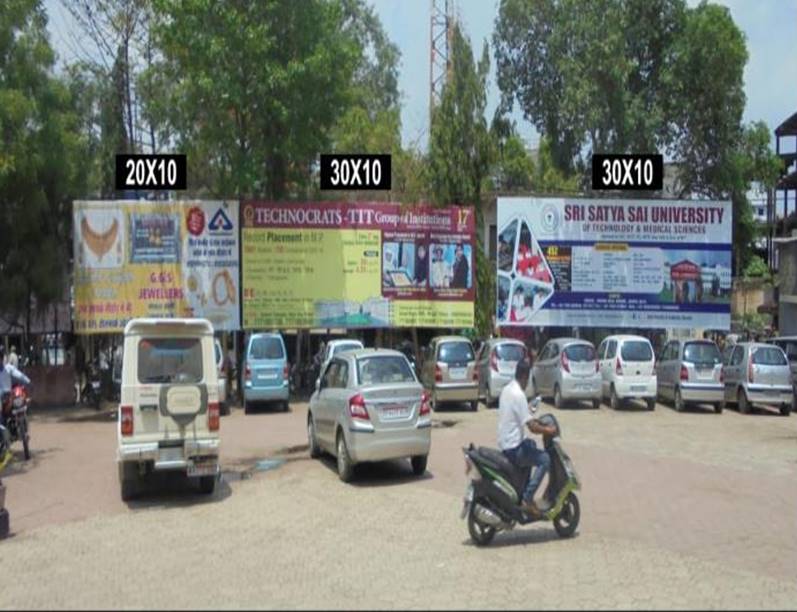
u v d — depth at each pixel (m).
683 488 13.22
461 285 28.25
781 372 23.12
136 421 12.56
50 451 18.00
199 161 30.16
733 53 35.66
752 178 38.25
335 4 28.33
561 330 32.31
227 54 26.61
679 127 37.19
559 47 37.12
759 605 7.47
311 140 28.06
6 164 23.66
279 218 27.08
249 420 22.73
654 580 8.27
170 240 26.42
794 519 11.23
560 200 29.08
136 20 31.59
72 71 30.78
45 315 28.45
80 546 10.17
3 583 8.60
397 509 11.79
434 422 21.17
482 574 8.48
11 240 26.11
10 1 25.05
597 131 36.34
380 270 27.70
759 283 47.34
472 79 32.72
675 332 38.44
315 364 28.39
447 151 32.03
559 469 10.03
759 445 17.61
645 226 29.14
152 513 12.03
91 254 26.02
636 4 36.84
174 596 7.89
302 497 12.77
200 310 26.52
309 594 7.85
